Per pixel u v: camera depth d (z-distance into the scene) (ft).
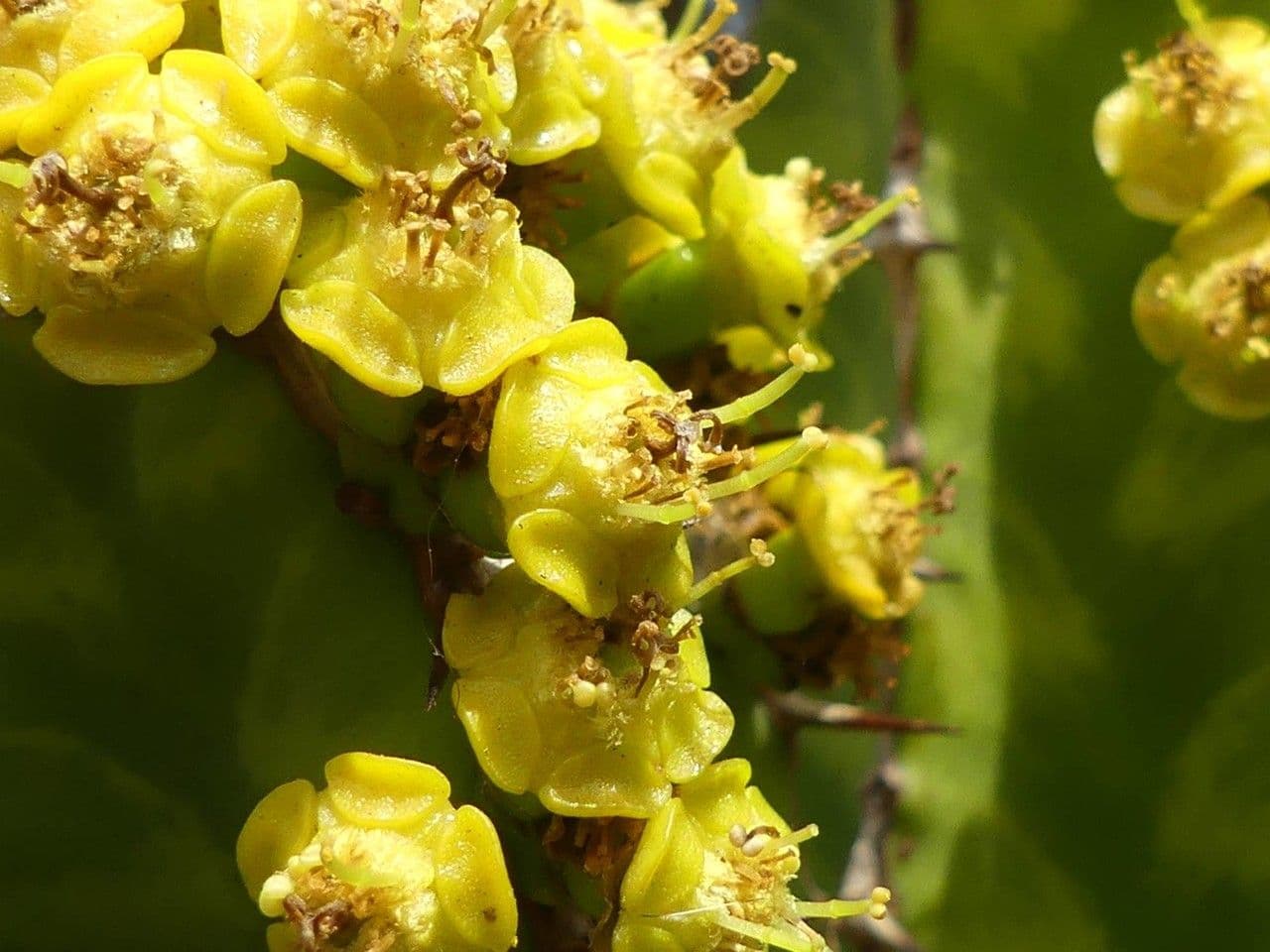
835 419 0.47
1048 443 0.44
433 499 0.36
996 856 0.44
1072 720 0.44
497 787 0.36
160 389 0.36
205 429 0.36
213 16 0.36
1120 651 0.44
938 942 0.43
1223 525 0.43
